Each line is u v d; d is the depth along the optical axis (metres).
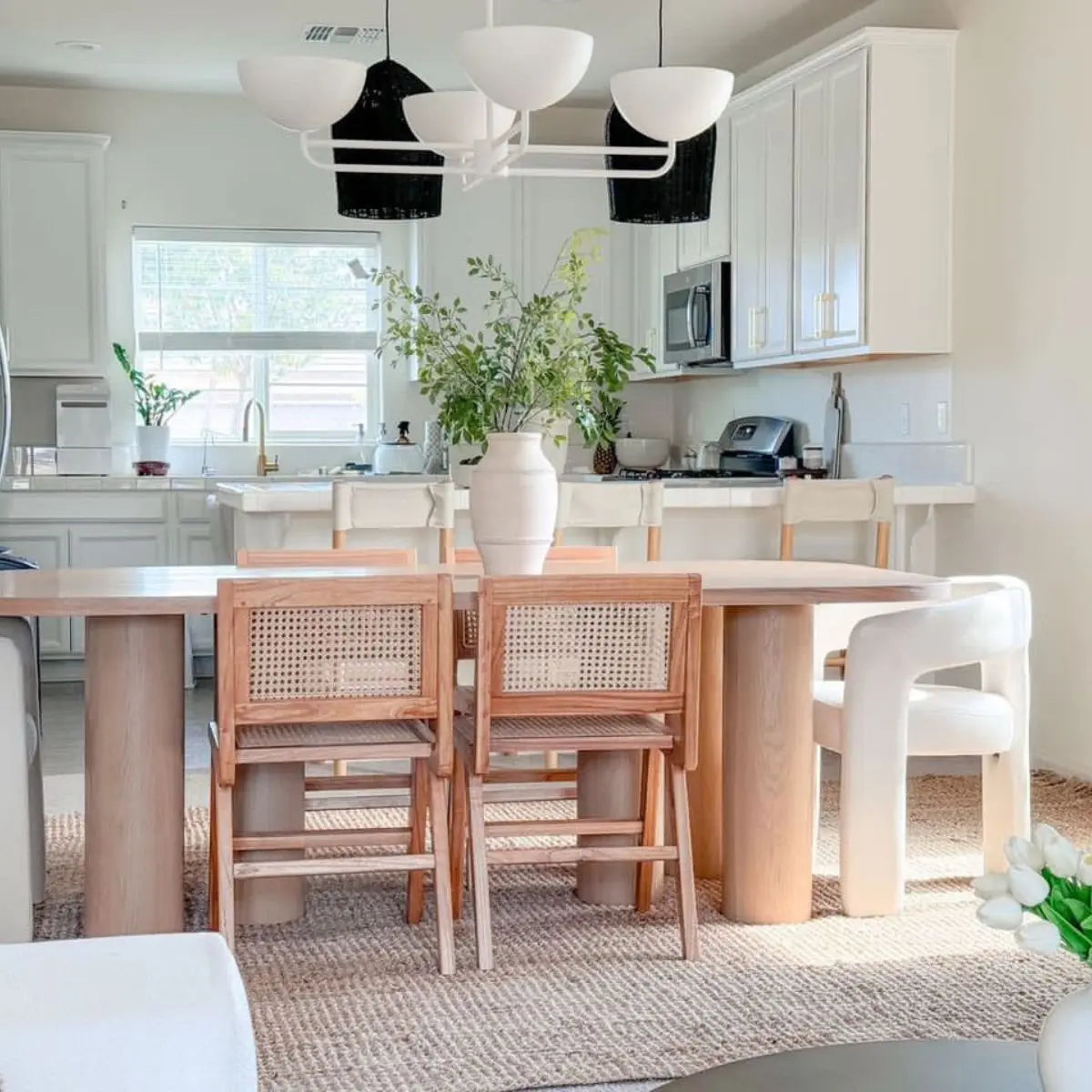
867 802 3.51
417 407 8.14
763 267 6.43
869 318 5.60
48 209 7.41
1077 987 3.03
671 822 3.75
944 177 5.63
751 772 3.47
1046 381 5.15
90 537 7.22
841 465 6.46
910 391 5.97
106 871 3.25
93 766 3.25
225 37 6.68
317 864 3.09
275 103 3.08
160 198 7.84
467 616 3.82
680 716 3.22
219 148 7.89
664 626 3.17
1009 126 5.30
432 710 3.11
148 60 7.11
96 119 7.73
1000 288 5.38
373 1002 2.96
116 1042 1.50
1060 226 5.05
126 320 7.86
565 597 3.06
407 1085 2.56
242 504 4.90
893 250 5.60
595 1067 2.63
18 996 1.59
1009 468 5.36
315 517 5.09
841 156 5.73
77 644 7.24
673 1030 2.80
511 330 4.16
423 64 7.14
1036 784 4.94
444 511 4.65
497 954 3.26
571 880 3.89
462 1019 2.86
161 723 3.26
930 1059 1.67
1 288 7.38
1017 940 1.33
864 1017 2.86
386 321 8.11
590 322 4.16
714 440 7.90
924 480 5.85
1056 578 5.13
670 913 3.58
